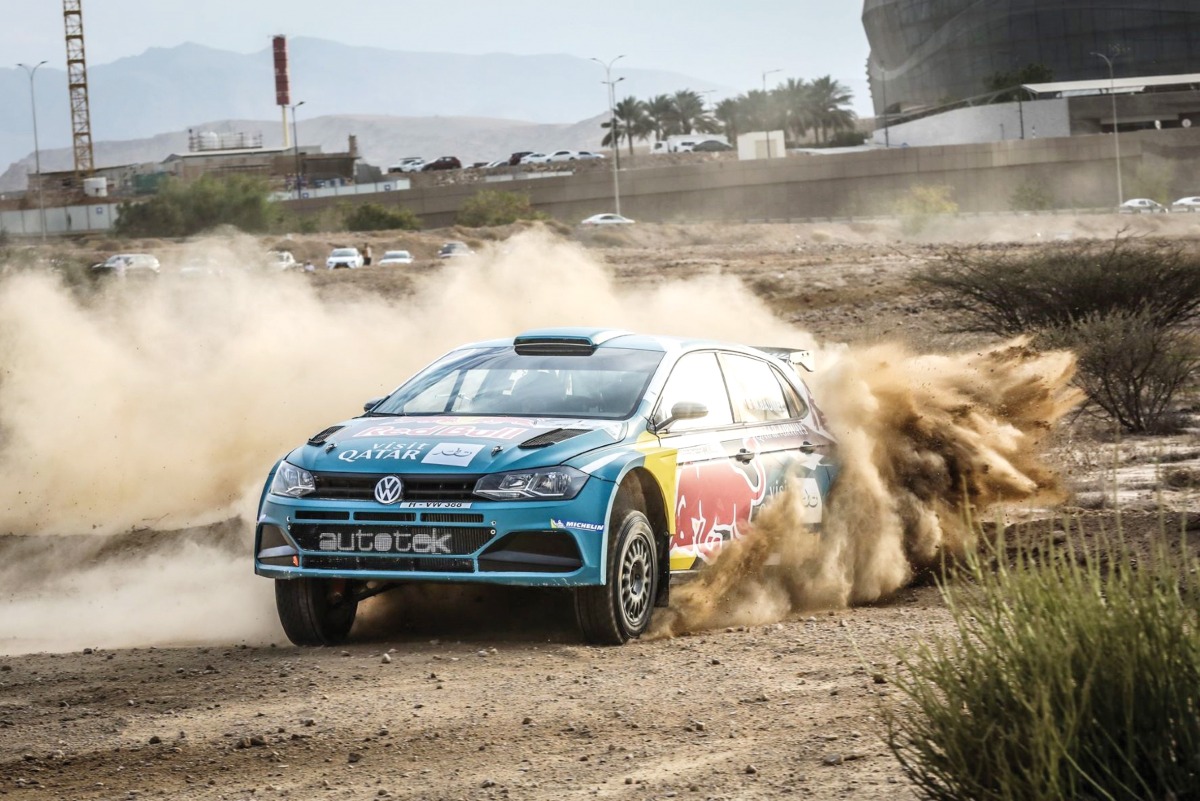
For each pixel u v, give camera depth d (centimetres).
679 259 7475
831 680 786
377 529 937
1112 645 486
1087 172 18025
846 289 4762
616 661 884
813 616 1078
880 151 17525
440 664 891
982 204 17825
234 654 973
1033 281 2809
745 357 1202
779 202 17425
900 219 12850
